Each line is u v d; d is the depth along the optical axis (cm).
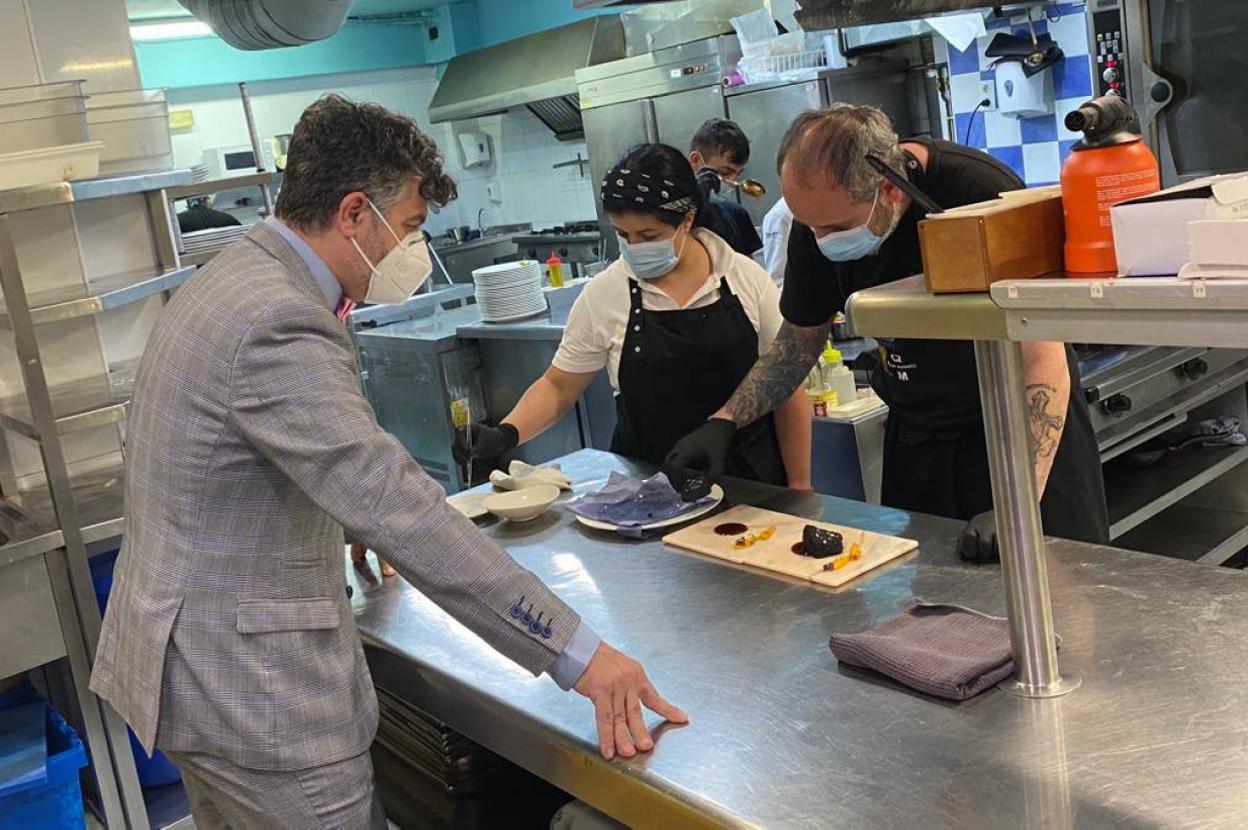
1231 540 327
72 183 262
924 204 123
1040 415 180
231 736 146
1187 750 115
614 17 675
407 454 143
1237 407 338
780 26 511
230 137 779
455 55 827
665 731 137
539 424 251
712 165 416
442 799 185
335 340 145
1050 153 380
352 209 150
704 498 209
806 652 150
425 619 186
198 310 145
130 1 625
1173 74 323
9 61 305
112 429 316
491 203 876
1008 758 119
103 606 276
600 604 177
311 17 498
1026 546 126
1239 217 95
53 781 242
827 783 120
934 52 477
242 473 144
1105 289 101
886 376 223
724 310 241
